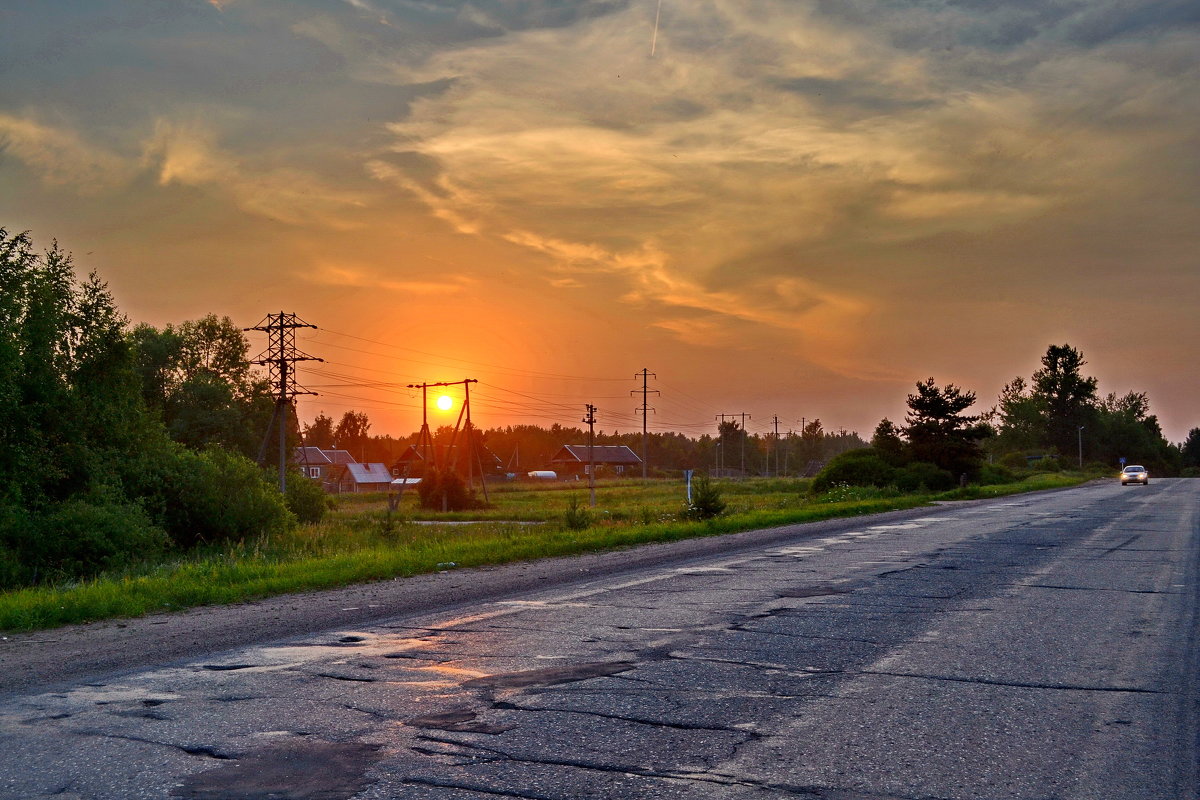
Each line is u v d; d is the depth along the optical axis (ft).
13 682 24.36
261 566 52.29
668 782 15.28
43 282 85.97
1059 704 20.38
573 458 486.38
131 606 38.11
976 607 34.50
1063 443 465.06
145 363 207.00
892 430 218.59
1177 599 36.37
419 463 420.36
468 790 14.98
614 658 25.55
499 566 54.19
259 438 232.94
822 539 68.95
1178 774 15.71
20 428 81.82
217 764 16.55
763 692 21.53
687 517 98.07
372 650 27.43
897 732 18.20
